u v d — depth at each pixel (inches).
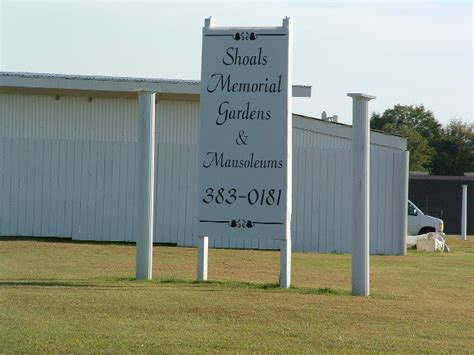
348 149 1314.0
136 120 1480.1
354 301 728.3
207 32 801.6
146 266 827.4
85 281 803.4
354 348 546.6
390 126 3976.4
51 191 1330.0
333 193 1314.0
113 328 581.0
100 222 1326.3
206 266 832.3
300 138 1454.2
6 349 515.2
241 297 722.8
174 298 703.7
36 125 1475.1
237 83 797.9
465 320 661.9
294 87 1440.7
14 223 1327.5
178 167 1322.6
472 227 2437.3
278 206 792.3
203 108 802.8
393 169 1325.0
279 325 613.0
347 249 1311.5
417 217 1692.9
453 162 3846.0
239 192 798.5
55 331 564.7
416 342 573.3
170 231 1318.9
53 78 1386.6
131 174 1328.7
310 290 784.3
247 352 524.7
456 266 1132.5
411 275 986.1
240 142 797.2
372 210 1326.3
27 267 928.3
